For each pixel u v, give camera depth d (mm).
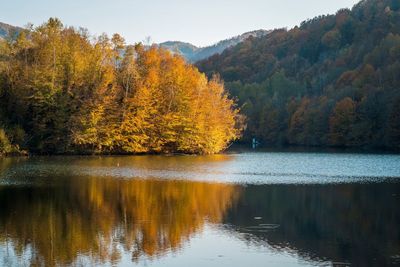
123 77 87188
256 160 78250
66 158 72312
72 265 19906
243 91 175250
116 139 83688
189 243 23422
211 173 54562
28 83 76812
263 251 22250
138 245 22953
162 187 41500
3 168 54844
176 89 92250
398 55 144250
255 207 32812
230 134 104375
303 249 22656
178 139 91938
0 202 33031
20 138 74500
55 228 25891
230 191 39906
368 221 28734
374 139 117938
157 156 84562
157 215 29688
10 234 24531
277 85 180250
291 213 30875
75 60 81250
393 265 20422
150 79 89125
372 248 22906
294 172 57250
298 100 157625
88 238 24016
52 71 78562
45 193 37000
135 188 40469
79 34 87500
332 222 28406
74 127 78375
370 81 136125
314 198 36875
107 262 20375
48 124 78875
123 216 29188
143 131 87250
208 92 96938
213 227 26719
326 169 61719
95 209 31125
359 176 53062
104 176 48688
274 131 154375
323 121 135500
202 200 35219
